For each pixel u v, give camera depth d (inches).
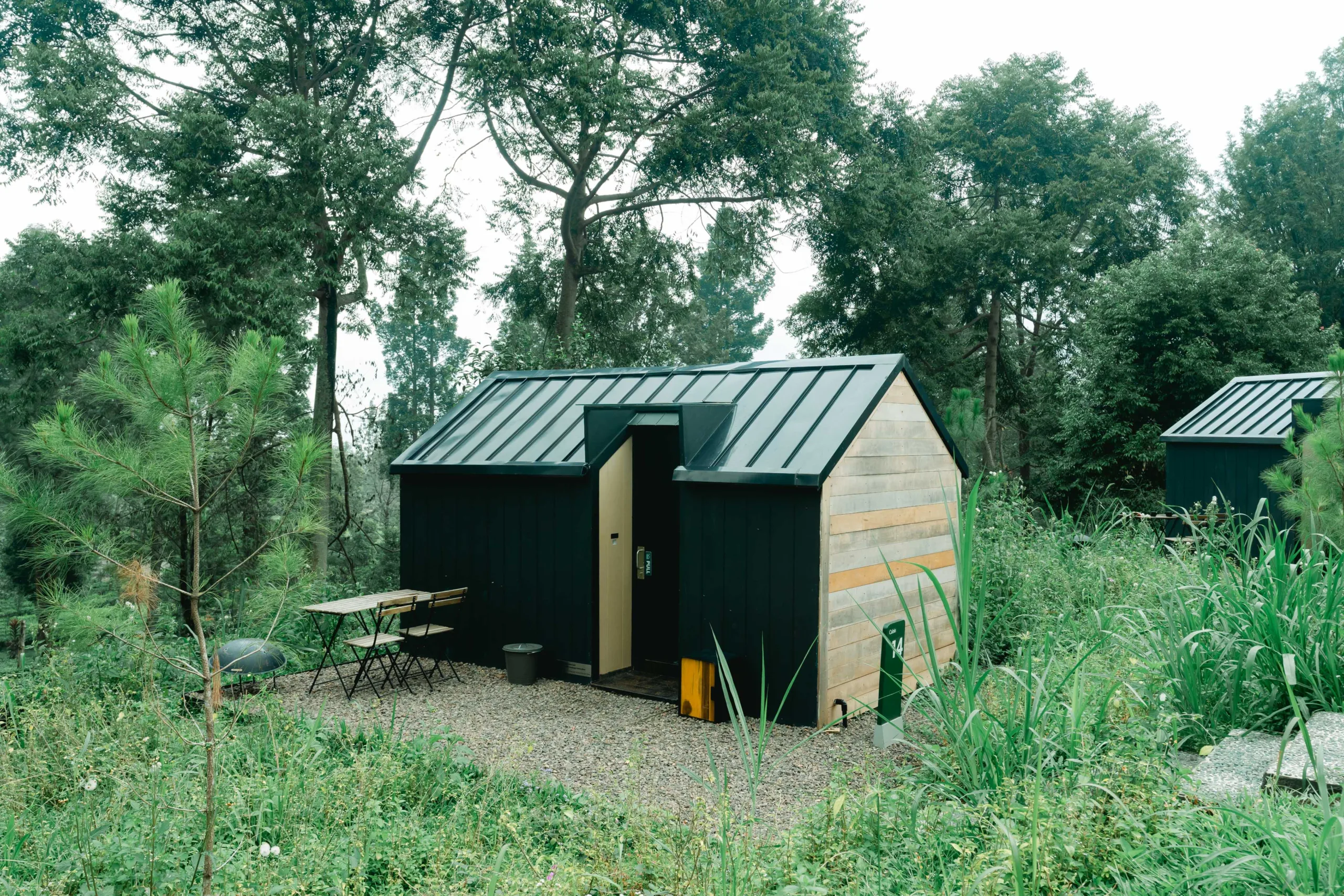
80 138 780.6
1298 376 637.3
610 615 358.3
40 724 223.3
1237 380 671.1
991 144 1441.9
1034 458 1362.0
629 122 903.1
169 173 783.7
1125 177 1368.1
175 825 171.5
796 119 901.8
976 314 1444.4
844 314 1444.4
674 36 944.9
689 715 304.7
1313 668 198.8
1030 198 1466.5
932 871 149.9
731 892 141.3
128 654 301.7
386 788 212.5
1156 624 229.5
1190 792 158.1
